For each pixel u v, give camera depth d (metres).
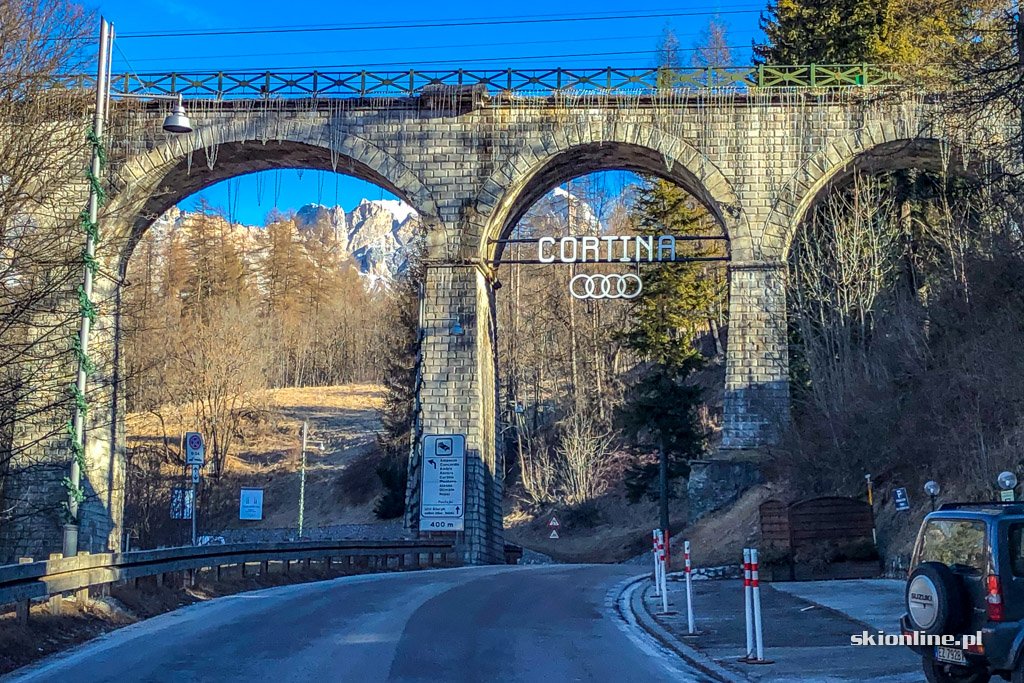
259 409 73.81
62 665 11.86
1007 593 9.23
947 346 28.53
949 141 25.28
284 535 61.88
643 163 39.53
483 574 28.11
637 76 37.94
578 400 64.12
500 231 40.34
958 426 24.67
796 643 14.20
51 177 22.72
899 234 39.00
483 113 38.28
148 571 17.80
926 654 10.03
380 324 113.25
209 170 40.03
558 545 58.00
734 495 36.47
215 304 81.62
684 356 45.59
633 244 48.00
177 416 72.69
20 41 22.06
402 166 38.25
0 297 21.02
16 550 34.72
